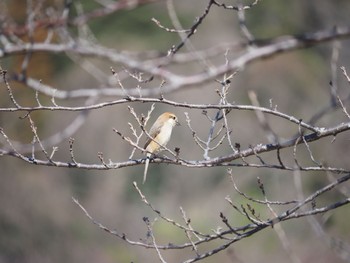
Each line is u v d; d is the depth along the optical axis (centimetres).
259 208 1823
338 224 1499
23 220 1980
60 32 1205
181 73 2130
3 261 1886
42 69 1714
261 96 2148
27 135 1722
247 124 2091
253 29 2014
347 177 593
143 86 1972
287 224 1727
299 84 2119
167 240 1938
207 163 617
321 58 2083
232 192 1983
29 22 1075
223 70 1163
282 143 614
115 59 1207
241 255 1705
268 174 1850
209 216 2044
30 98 1725
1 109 557
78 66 2014
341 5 1931
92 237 2048
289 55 2105
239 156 616
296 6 1964
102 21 2066
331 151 1504
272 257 1681
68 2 1176
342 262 1552
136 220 2130
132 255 1936
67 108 556
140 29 2128
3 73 564
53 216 2042
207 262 1719
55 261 1961
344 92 1934
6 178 2022
